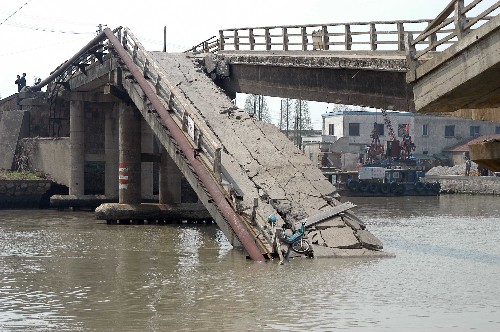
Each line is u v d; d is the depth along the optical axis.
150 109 63.94
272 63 65.38
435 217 93.06
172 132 57.97
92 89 90.94
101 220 77.31
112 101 92.69
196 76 69.38
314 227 49.78
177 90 63.38
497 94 27.19
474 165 190.38
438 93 26.78
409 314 31.78
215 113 61.97
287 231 48.66
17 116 108.81
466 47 25.00
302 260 46.62
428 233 68.88
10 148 108.00
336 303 34.00
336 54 59.38
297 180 54.09
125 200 74.56
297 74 62.72
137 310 32.72
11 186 95.88
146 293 36.62
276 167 55.25
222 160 54.97
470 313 32.03
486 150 26.83
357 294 36.03
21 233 65.12
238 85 71.50
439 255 50.62
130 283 39.50
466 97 27.39
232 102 65.38
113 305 33.78
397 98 52.34
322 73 59.66
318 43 62.91
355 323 30.19
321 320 30.66
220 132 58.91
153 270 43.81
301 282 39.25
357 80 56.06
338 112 199.25
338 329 29.17
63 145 96.44
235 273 42.25
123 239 60.28
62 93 94.12
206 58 72.81
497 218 91.06
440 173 188.12
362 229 51.41
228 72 72.00
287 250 47.47
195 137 56.38
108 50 76.38
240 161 55.22
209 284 38.94
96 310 32.72
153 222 74.00
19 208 96.19
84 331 28.94
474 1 24.86
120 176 74.75
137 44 70.56
